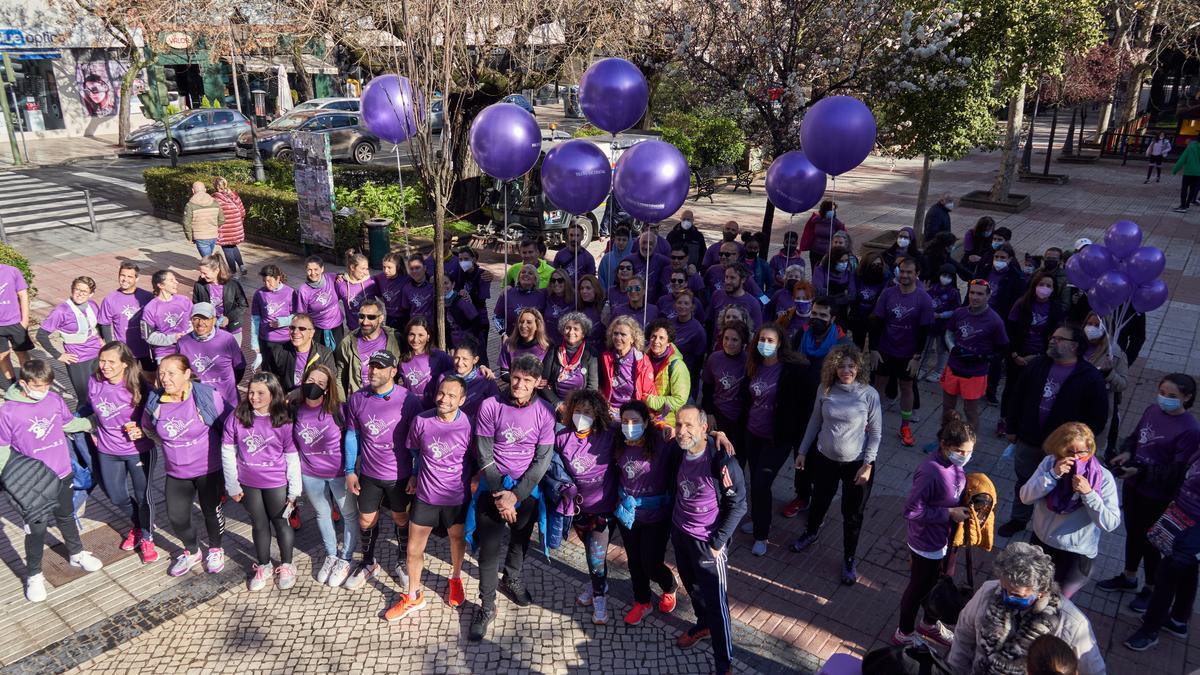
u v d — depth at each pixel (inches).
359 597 230.8
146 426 226.2
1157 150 945.5
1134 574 229.1
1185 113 1099.9
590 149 280.1
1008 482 295.4
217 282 356.2
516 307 318.3
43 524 224.2
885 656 145.8
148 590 233.8
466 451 211.3
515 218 616.7
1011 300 355.9
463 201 654.5
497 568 219.8
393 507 225.8
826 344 264.4
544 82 621.0
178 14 629.9
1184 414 207.3
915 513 194.4
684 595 233.9
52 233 668.1
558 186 281.0
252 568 243.1
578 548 258.4
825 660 208.2
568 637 215.6
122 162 1008.9
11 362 365.4
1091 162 1128.2
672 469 200.5
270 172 757.9
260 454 219.8
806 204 343.3
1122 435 331.6
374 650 209.6
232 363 278.5
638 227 636.7
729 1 430.0
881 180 983.6
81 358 321.1
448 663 205.5
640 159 263.4
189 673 201.5
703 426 188.9
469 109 625.3
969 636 155.6
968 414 311.9
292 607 226.2
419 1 291.7
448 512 212.8
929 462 194.7
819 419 232.2
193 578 238.8
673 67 593.0
